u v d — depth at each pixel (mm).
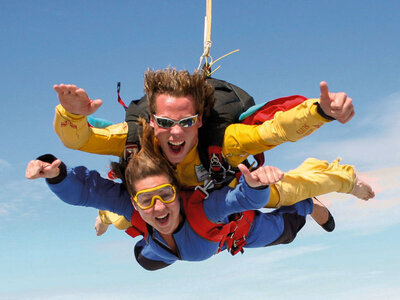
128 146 4516
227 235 5215
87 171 4645
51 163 4191
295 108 4027
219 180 4523
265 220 5812
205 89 4504
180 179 4691
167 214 4422
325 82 3496
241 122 4621
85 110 3910
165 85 4309
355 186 5727
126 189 4750
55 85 3711
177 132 4289
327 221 6414
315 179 5508
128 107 4824
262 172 3809
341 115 3584
